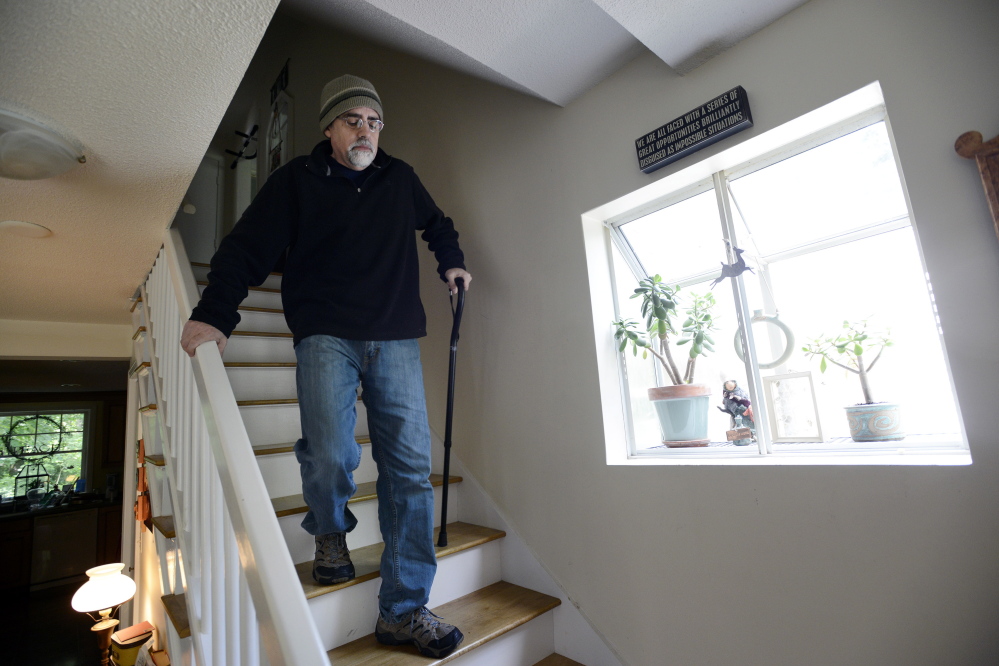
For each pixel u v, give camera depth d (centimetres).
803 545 113
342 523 131
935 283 100
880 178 125
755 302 150
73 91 108
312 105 344
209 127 125
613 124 158
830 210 135
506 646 144
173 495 168
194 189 490
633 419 163
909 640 99
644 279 168
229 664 90
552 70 155
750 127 129
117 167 139
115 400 723
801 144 130
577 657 154
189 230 483
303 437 133
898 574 101
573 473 160
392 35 204
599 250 168
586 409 158
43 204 156
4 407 648
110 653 312
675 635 134
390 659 123
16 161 121
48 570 614
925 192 102
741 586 123
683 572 133
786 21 123
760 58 127
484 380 192
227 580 93
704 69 138
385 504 133
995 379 92
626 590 145
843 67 114
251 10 92
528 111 185
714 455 146
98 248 194
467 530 180
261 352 216
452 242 167
